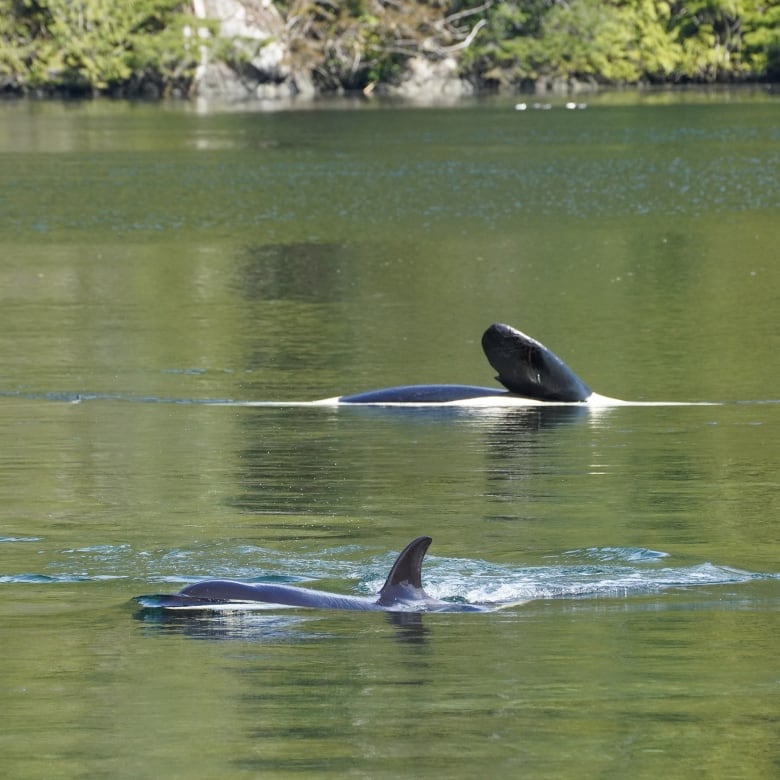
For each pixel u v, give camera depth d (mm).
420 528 49750
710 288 117062
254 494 55312
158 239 152125
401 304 110188
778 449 63594
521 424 69750
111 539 48219
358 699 32562
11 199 189000
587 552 46125
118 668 34844
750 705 32156
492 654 35625
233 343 94312
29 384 81188
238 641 36625
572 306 108688
